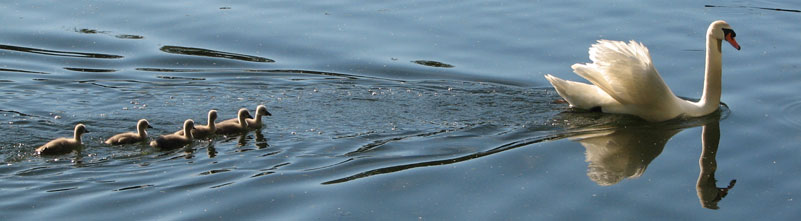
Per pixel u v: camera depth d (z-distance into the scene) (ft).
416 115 57.31
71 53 69.00
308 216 42.50
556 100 61.05
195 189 45.09
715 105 58.90
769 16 78.74
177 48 70.44
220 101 60.49
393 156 49.83
